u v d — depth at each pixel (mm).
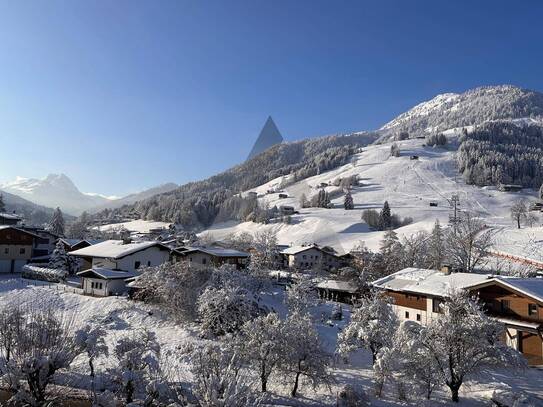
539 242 90375
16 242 70375
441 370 27266
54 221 121062
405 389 28031
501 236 98500
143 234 128625
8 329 23906
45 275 60969
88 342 23188
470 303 28938
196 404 17750
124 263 58375
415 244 78750
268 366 27172
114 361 30438
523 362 27500
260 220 145875
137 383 19766
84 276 54500
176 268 48812
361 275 71062
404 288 45031
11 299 49625
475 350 27141
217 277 49281
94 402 18750
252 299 44594
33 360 18047
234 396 14586
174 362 32062
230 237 113438
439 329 27641
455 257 70062
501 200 189625
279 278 75375
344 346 32438
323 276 86812
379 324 32156
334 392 27625
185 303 44438
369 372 32906
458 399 27344
